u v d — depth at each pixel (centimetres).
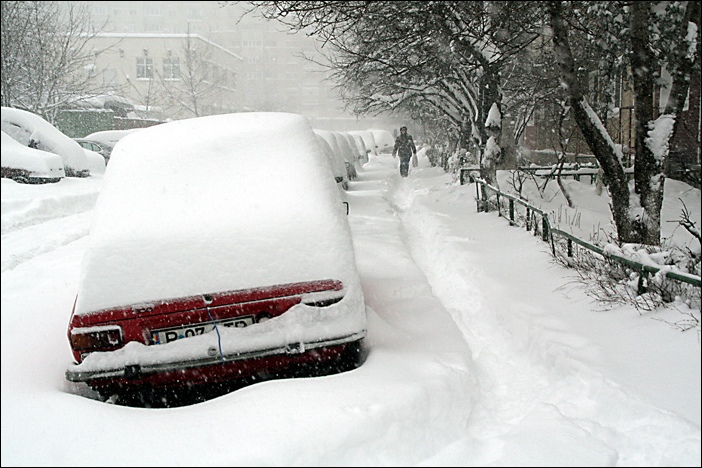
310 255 417
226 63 5934
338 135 2130
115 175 489
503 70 1497
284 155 495
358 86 1666
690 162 1103
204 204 450
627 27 803
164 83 4525
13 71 2444
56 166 1569
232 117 560
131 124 3506
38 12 2664
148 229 430
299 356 411
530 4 694
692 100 1083
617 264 578
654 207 633
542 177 1347
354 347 431
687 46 604
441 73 1412
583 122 641
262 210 441
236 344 392
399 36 973
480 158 1379
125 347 389
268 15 888
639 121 631
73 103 3017
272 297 403
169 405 429
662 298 489
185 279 404
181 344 391
